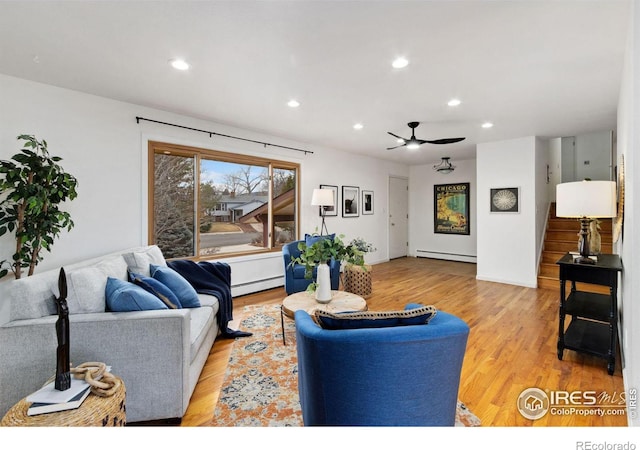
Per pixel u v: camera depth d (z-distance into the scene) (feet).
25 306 5.40
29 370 5.21
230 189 14.19
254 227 15.12
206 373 7.52
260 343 9.16
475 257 22.97
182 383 5.69
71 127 9.54
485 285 16.12
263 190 15.46
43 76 8.59
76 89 9.52
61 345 4.16
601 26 6.20
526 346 8.81
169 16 5.94
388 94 9.92
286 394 6.59
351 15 5.89
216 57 7.55
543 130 14.43
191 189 12.75
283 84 9.18
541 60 7.66
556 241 17.24
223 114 12.05
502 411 6.02
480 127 13.91
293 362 7.98
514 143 16.12
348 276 14.34
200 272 10.02
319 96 10.14
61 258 9.36
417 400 3.79
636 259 4.52
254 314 11.69
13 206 7.89
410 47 7.06
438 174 24.95
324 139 16.37
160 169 11.86
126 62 7.80
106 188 10.27
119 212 10.56
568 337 8.32
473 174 23.03
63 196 8.24
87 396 4.26
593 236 10.46
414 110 11.54
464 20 6.04
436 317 4.25
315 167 17.93
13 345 5.17
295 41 6.83
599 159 21.15
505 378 7.18
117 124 10.50
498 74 8.45
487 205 17.08
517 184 16.06
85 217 9.83
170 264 9.85
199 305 8.34
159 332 5.57
